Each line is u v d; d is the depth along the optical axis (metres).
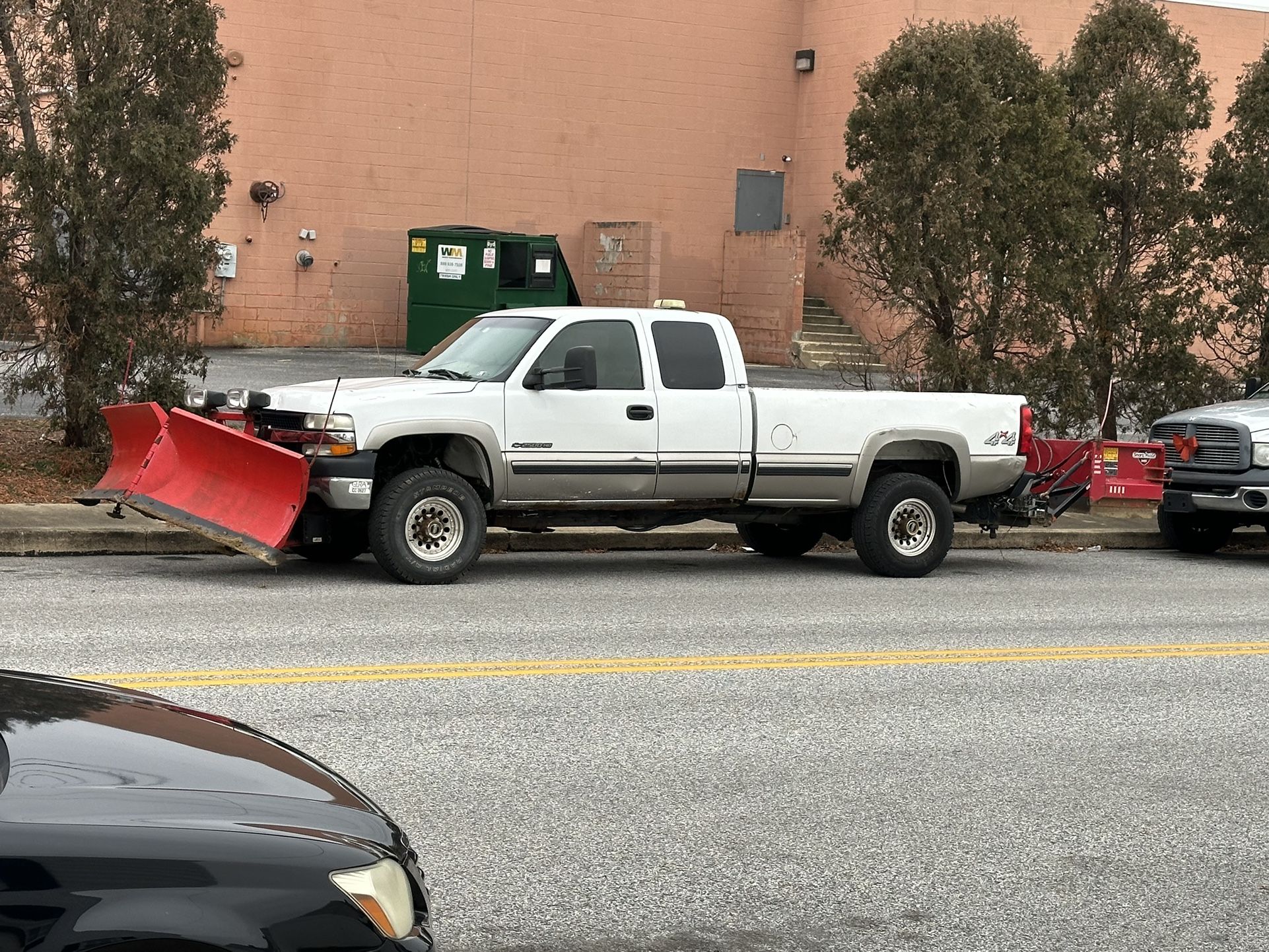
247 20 31.97
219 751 3.92
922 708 8.69
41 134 15.77
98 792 3.41
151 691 8.12
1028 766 7.57
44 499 14.66
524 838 6.18
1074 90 20.02
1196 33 35.16
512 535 14.80
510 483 12.45
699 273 36.06
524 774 7.04
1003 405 14.23
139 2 15.38
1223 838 6.58
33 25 15.27
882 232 18.64
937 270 18.28
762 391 13.33
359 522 12.69
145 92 15.80
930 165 18.17
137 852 3.22
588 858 5.98
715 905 5.57
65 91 15.27
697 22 35.47
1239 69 35.56
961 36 18.38
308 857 3.42
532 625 10.66
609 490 12.78
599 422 12.66
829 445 13.47
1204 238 19.81
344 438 11.83
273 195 32.31
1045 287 18.22
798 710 8.52
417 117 33.44
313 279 32.97
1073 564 15.51
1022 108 18.25
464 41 33.66
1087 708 8.84
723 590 12.65
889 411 13.72
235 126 32.12
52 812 3.26
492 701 8.37
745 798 6.86
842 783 7.16
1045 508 14.59
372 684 8.59
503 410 12.34
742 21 35.84
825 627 11.08
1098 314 19.50
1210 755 7.90
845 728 8.16
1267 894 5.93
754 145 36.25
